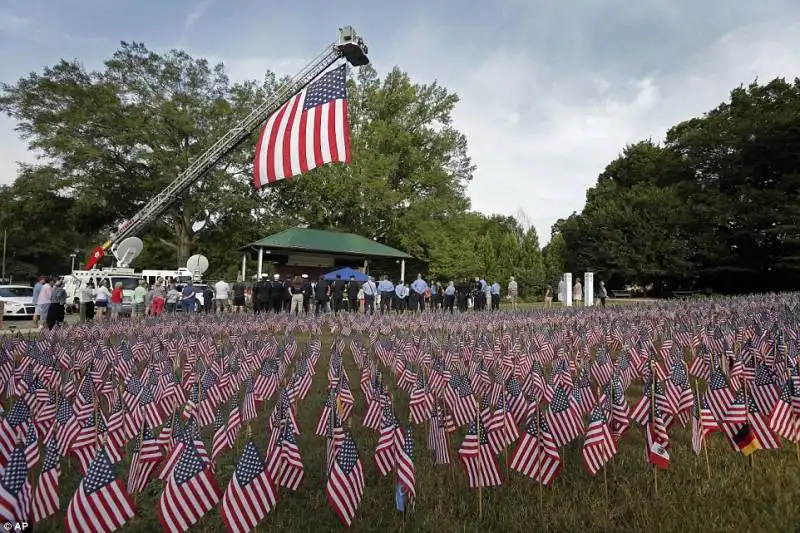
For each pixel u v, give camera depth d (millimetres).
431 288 28422
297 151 18953
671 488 5137
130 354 10117
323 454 6246
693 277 43719
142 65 40562
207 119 41844
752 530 4316
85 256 68750
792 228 34469
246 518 4062
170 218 43750
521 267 46781
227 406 8258
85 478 3883
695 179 44250
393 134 47219
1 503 3723
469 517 4750
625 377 8734
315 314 20203
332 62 25406
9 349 11242
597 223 49031
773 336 10734
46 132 36594
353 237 36219
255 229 45469
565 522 4547
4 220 40188
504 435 5641
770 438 5586
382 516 4758
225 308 25078
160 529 4652
